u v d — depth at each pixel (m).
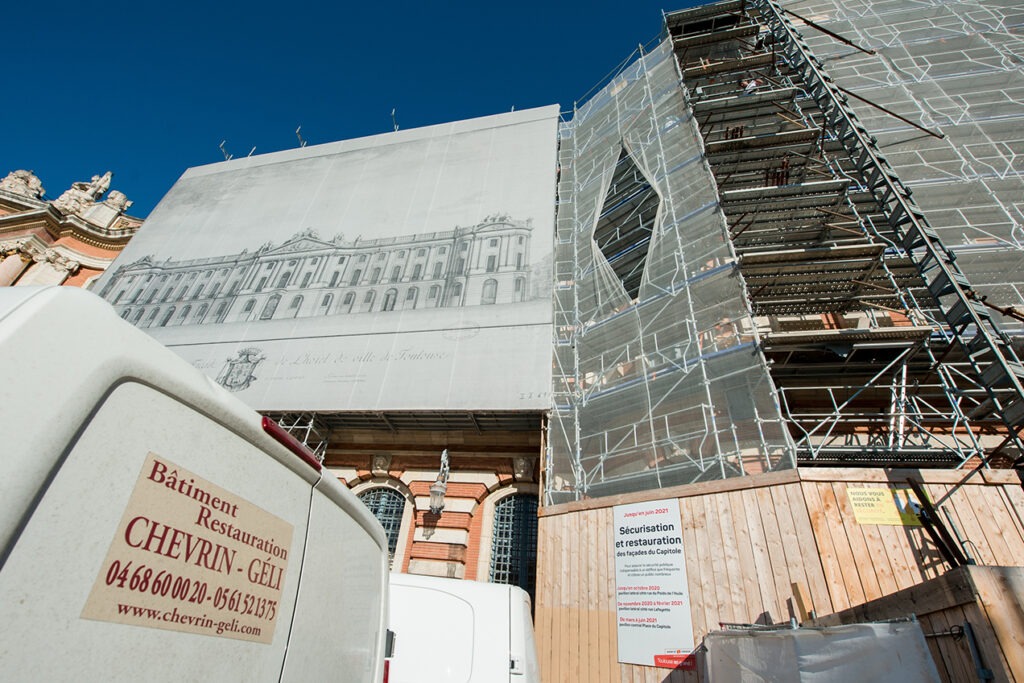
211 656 2.30
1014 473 9.16
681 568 10.32
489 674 6.38
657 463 12.90
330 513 3.46
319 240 25.72
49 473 1.67
